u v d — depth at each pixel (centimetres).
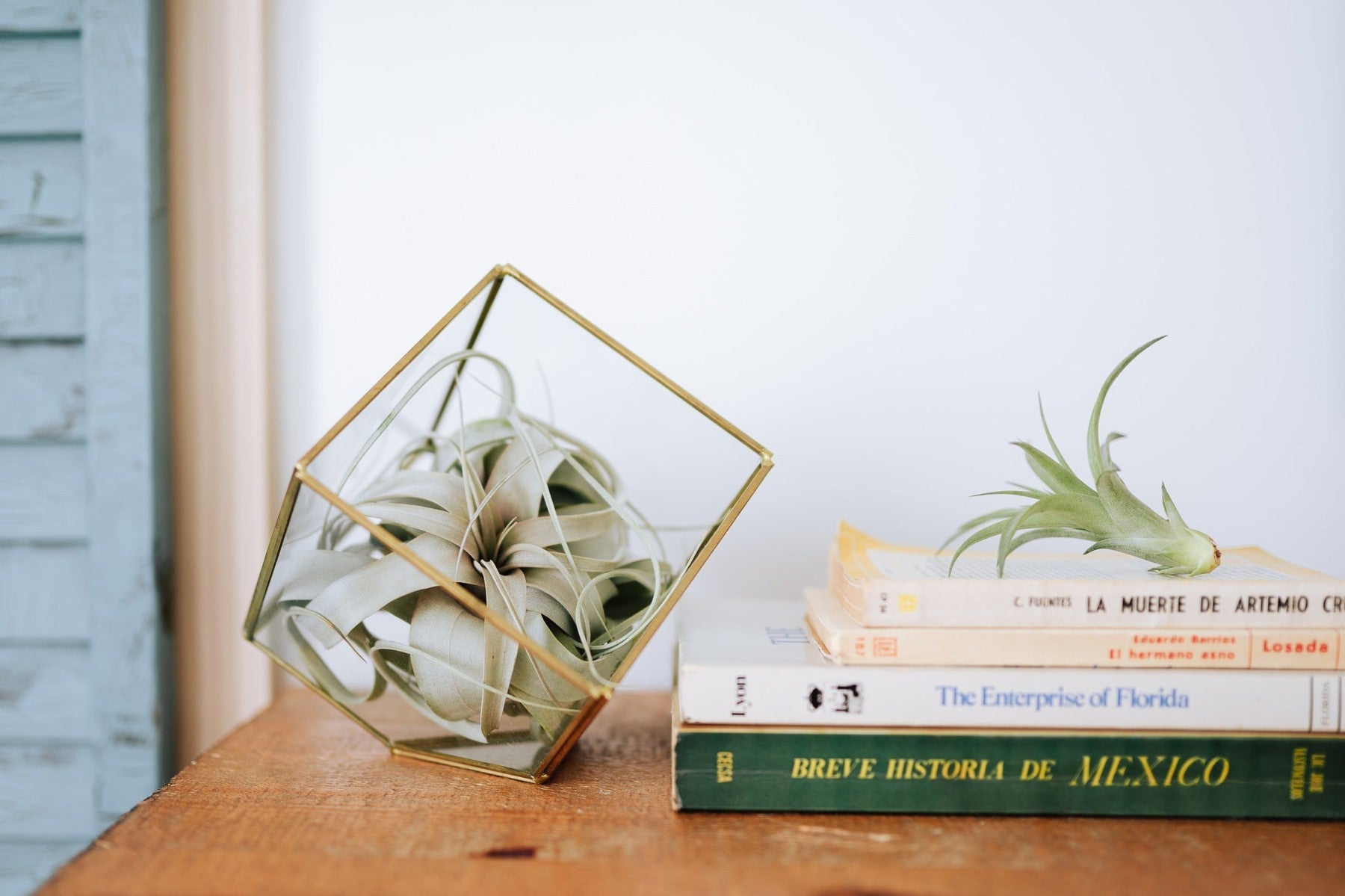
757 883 40
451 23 76
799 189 76
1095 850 44
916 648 48
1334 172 73
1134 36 74
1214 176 74
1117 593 49
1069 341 75
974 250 75
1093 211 75
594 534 56
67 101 74
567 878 41
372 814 48
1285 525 74
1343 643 48
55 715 75
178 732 78
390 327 77
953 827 47
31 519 75
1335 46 73
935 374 76
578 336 62
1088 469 75
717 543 54
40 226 74
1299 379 74
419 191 77
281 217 77
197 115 76
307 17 77
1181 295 74
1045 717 48
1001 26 75
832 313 76
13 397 75
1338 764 47
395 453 68
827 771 48
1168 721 48
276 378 78
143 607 73
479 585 51
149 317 73
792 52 75
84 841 75
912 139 75
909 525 76
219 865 42
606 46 76
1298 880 41
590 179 76
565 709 50
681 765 48
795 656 51
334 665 57
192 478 77
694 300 76
